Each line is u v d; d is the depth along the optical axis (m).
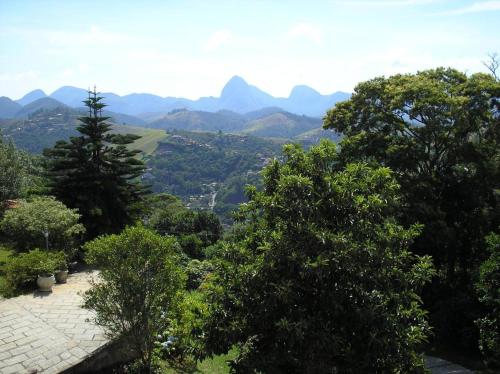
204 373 10.27
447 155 18.69
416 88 17.56
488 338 13.84
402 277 7.24
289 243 6.66
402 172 18.23
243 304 6.93
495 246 13.36
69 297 12.15
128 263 8.67
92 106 20.28
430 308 18.09
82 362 8.46
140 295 8.70
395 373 7.15
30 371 8.00
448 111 17.38
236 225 8.07
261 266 6.71
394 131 19.42
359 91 20.48
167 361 10.08
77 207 18.88
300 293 6.86
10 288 12.40
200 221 32.81
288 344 6.40
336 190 7.04
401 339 6.86
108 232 19.33
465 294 16.48
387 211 7.58
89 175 19.53
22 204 16.62
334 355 6.62
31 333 9.66
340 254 6.40
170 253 9.28
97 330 9.86
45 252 14.06
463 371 14.76
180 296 9.53
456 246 18.36
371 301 6.74
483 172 17.89
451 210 18.94
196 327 7.19
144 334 8.84
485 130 19.31
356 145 18.56
